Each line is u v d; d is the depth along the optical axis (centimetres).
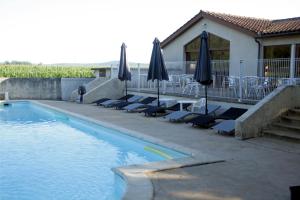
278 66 1456
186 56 2258
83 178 820
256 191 620
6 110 2155
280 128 1100
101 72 2739
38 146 1152
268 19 2222
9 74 3391
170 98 1853
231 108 1345
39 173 861
